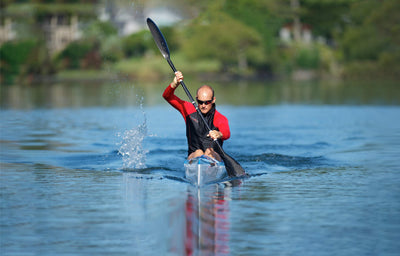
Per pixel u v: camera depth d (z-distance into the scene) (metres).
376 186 18.73
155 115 49.56
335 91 94.38
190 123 21.89
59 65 149.38
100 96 78.00
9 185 18.88
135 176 20.75
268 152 27.12
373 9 179.38
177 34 164.00
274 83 131.38
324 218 14.57
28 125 40.09
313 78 169.75
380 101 66.88
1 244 12.52
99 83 121.62
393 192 17.75
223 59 163.00
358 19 185.25
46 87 102.12
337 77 175.62
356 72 175.62
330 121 43.81
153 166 23.06
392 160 24.42
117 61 157.88
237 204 16.08
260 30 167.75
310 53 177.50
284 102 67.12
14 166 22.89
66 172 21.52
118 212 15.16
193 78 147.75
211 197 17.02
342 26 193.12
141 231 13.42
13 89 93.75
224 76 157.75
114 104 62.81
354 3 183.25
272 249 12.15
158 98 75.31
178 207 15.70
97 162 24.00
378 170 21.94
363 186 18.75
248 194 17.50
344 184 19.14
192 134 21.81
